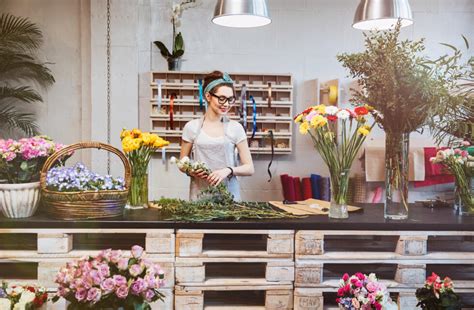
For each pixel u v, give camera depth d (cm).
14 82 518
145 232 240
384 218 261
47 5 514
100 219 245
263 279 245
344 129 257
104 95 508
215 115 356
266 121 517
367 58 259
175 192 524
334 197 259
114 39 504
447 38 532
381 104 261
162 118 509
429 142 498
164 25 517
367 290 207
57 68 518
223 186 288
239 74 513
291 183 509
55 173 248
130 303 187
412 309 245
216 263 273
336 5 526
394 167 260
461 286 249
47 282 239
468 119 276
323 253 244
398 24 254
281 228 243
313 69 528
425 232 248
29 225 240
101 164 509
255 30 524
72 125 521
